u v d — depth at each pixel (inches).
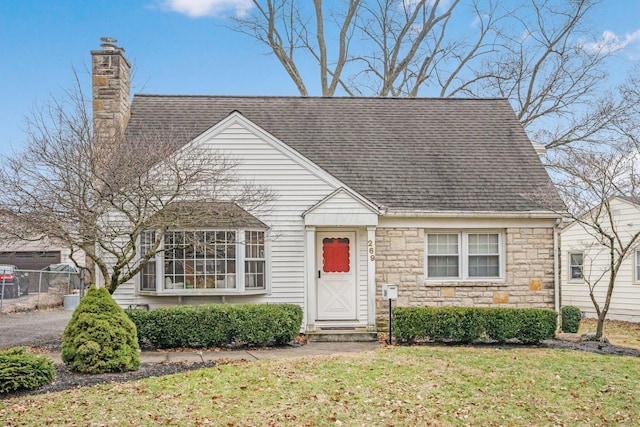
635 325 828.0
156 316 518.9
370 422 319.3
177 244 549.3
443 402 354.0
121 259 497.7
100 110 646.5
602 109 1010.7
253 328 529.0
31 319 794.2
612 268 581.6
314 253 602.5
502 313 549.3
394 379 394.3
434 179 658.8
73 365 406.3
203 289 584.1
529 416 339.3
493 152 705.0
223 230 581.6
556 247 637.9
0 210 466.0
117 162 493.7
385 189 638.5
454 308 555.5
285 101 758.5
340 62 1170.0
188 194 511.5
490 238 643.5
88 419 308.7
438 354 482.0
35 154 491.2
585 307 952.3
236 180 567.2
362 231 625.3
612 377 415.5
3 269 992.9
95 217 485.1
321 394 359.3
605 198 586.2
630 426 330.6
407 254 624.4
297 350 518.3
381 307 619.2
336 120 732.7
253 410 329.4
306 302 599.5
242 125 611.5
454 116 761.0
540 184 661.9
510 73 1143.6
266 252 605.0
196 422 309.7
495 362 452.4
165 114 701.3
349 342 570.3
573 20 1093.1
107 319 414.9
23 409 321.7
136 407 328.5
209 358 473.4
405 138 714.2
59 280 1102.4
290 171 613.3
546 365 446.3
